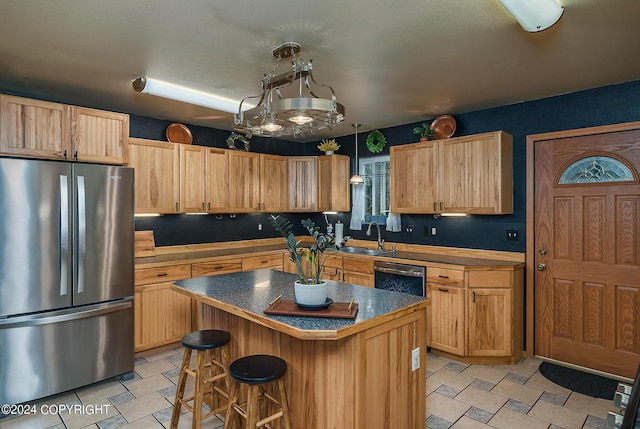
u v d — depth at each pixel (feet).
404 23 6.84
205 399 8.90
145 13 6.49
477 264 11.30
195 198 13.96
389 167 15.48
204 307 9.16
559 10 6.00
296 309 6.48
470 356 11.15
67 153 9.38
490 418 8.26
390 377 6.55
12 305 8.44
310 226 6.88
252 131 8.00
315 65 8.80
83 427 7.97
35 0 6.07
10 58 8.40
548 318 11.39
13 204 8.41
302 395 6.70
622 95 10.09
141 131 13.51
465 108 12.57
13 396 8.50
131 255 10.29
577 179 10.88
